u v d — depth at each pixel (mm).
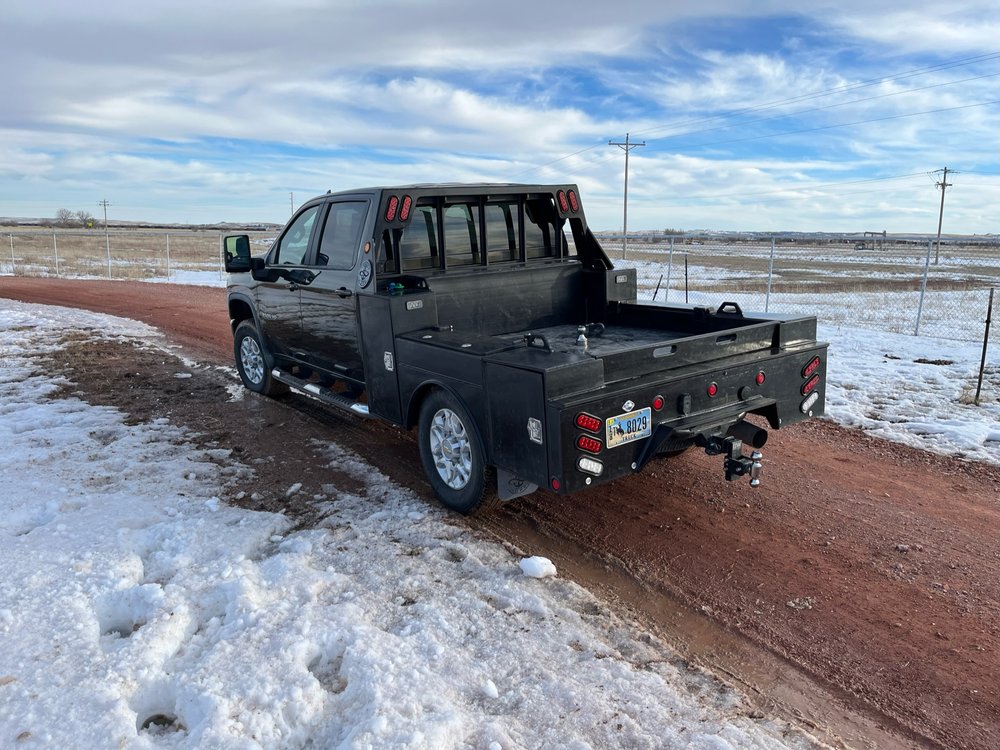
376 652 3084
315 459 5816
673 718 2781
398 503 4902
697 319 5469
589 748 2584
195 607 3479
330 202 5762
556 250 6191
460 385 4328
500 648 3211
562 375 3689
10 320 13664
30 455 5613
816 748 2686
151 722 2818
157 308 16203
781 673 3189
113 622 3430
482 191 5516
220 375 8945
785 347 4801
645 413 3951
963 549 4293
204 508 4699
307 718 2711
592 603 3652
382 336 5031
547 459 3738
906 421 6863
